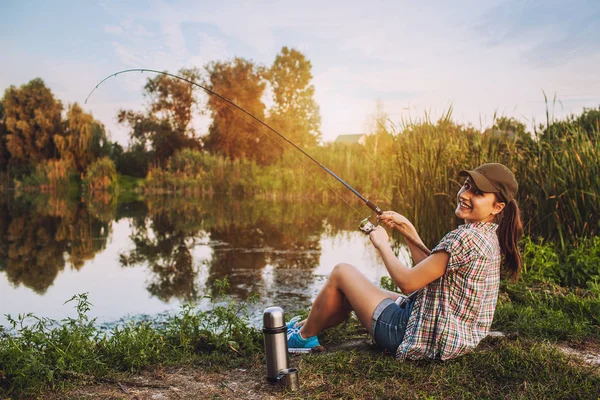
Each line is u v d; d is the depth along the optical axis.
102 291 5.65
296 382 2.50
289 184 19.27
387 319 2.72
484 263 2.50
